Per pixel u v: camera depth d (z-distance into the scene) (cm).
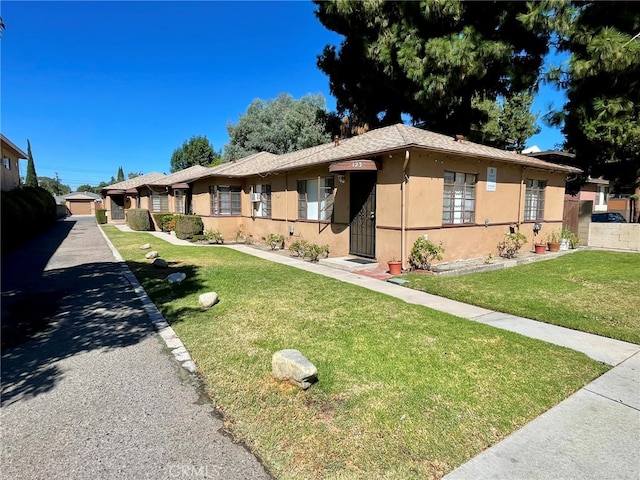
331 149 1184
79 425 276
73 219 3706
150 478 222
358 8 1432
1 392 326
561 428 272
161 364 380
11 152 2173
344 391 321
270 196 1414
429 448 248
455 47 1216
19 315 544
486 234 1039
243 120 3334
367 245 969
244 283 742
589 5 1104
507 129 2588
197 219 1652
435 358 388
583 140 1312
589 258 1095
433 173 877
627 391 326
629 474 225
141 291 683
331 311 554
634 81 1100
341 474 224
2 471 228
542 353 403
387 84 1588
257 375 352
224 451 247
